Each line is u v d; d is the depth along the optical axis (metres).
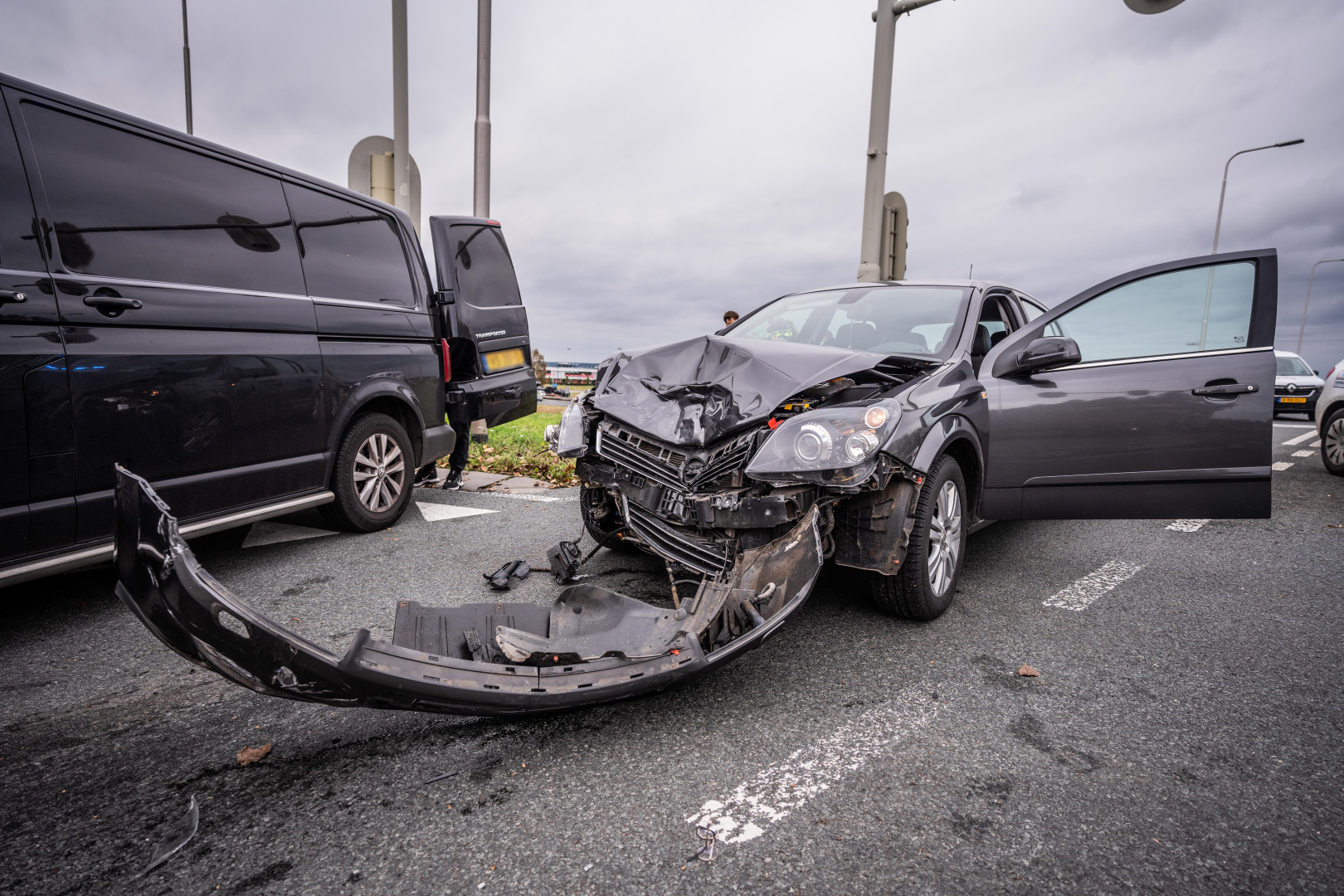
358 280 4.18
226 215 3.35
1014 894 1.46
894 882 1.49
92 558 2.73
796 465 2.40
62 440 2.63
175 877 1.48
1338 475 7.26
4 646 2.65
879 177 7.29
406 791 1.78
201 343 3.16
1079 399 3.48
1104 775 1.90
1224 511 3.48
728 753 1.98
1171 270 3.56
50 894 1.42
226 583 3.38
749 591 2.28
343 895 1.43
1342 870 1.54
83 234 2.73
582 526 4.54
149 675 2.42
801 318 4.17
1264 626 3.06
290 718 2.14
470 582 3.43
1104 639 2.88
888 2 6.95
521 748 1.98
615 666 1.94
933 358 3.35
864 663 2.59
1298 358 15.30
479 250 5.48
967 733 2.11
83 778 1.83
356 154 7.70
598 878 1.48
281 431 3.59
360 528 4.26
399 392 4.43
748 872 1.51
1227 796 1.82
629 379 3.14
